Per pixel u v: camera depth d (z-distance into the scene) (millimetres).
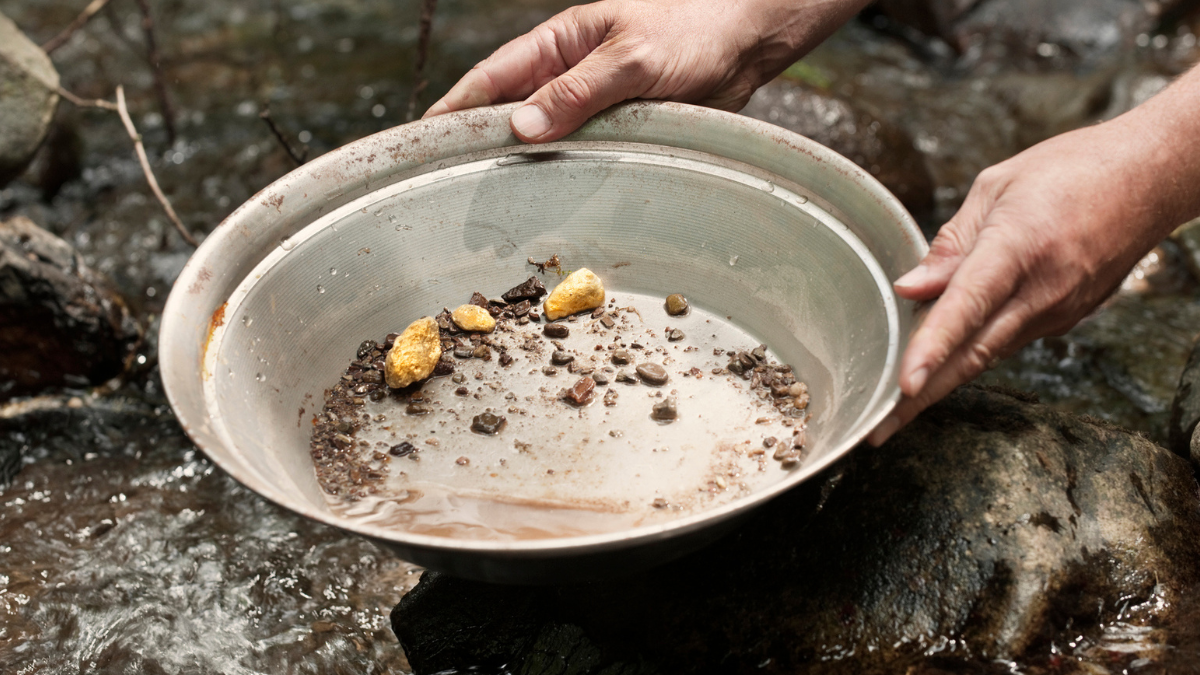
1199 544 959
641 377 998
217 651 1020
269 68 1843
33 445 1155
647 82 1033
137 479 1131
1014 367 1217
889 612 941
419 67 1196
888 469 967
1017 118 1685
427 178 1012
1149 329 1241
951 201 1463
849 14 1088
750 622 951
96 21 1961
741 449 962
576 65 1028
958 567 942
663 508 938
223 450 889
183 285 935
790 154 986
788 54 1087
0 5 2008
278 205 974
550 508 940
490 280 1040
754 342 1014
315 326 991
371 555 1074
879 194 954
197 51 1894
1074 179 923
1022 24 1923
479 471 959
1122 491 960
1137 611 942
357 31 2008
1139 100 1584
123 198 1436
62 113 1558
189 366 919
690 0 1050
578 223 1035
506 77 1048
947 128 1655
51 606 1042
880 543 953
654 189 1022
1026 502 950
